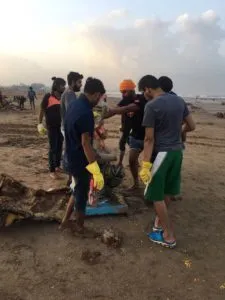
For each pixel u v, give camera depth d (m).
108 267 4.49
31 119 20.33
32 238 5.03
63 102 6.46
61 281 4.18
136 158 6.63
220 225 5.84
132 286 4.17
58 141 7.41
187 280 4.35
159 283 4.26
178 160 4.87
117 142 12.88
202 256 4.89
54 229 5.28
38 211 5.53
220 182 8.06
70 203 5.16
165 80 5.43
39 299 3.87
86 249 4.83
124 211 5.82
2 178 5.80
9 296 3.89
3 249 4.74
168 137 4.79
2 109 24.66
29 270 4.34
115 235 5.02
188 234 5.46
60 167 7.95
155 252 4.89
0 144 11.43
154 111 4.70
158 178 4.80
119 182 6.07
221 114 30.22
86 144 4.61
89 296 3.96
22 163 8.83
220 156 11.07
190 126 5.15
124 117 7.17
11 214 5.13
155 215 5.96
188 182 7.91
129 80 6.61
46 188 6.89
